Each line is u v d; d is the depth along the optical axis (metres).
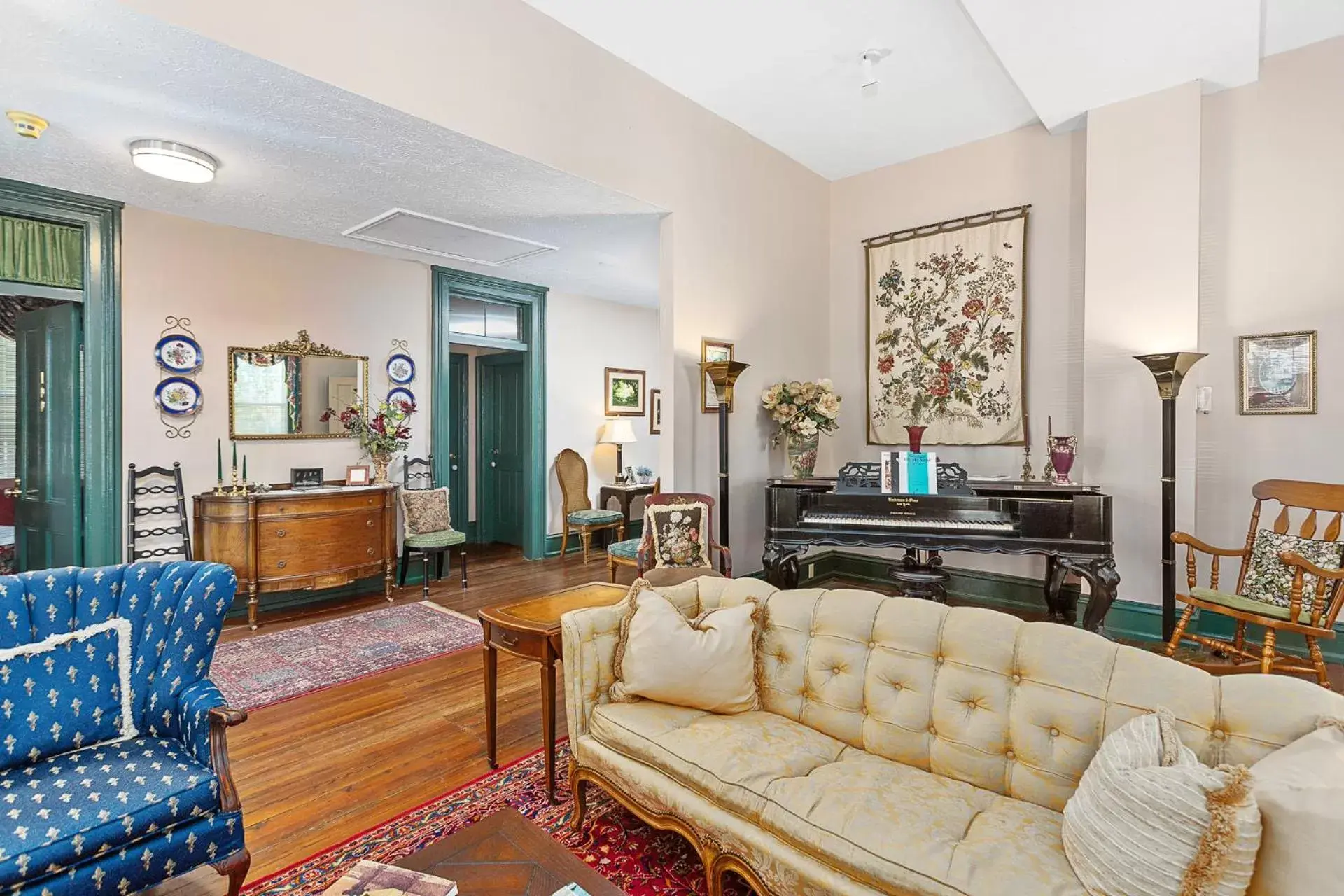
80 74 2.46
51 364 3.93
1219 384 3.74
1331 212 3.44
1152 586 3.77
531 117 3.24
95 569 1.91
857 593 2.02
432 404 5.45
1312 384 3.48
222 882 1.82
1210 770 1.17
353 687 3.21
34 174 3.40
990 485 3.51
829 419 4.59
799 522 3.73
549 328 6.48
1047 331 4.35
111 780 1.58
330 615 4.43
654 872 1.86
